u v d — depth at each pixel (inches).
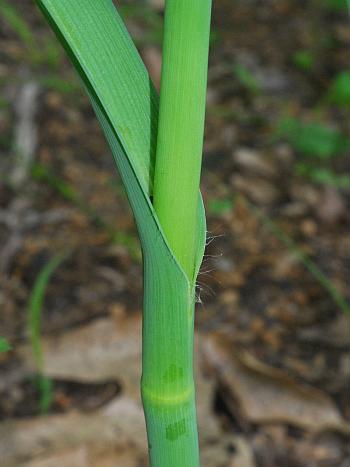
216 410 6.4
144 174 2.5
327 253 8.0
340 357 6.8
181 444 2.8
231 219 8.3
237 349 6.5
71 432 6.1
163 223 2.5
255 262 7.7
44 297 7.0
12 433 6.0
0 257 7.3
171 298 2.6
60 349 6.5
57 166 8.4
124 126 2.4
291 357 6.8
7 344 3.0
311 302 7.4
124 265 7.5
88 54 2.4
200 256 2.6
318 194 8.8
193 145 2.4
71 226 7.8
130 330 6.6
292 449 6.1
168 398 2.8
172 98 2.3
